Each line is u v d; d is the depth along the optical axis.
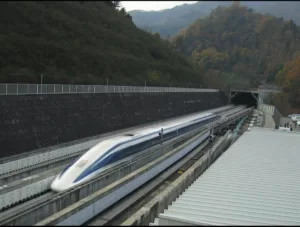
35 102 25.14
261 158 19.97
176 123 33.81
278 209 12.52
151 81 58.59
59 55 45.72
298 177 16.69
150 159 23.34
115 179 17.95
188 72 81.44
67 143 26.17
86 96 31.59
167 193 13.66
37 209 11.77
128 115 37.47
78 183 15.86
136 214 11.30
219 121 41.38
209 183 15.50
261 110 54.25
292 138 24.98
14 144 21.95
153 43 82.81
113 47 62.66
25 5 53.62
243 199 13.45
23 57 39.88
